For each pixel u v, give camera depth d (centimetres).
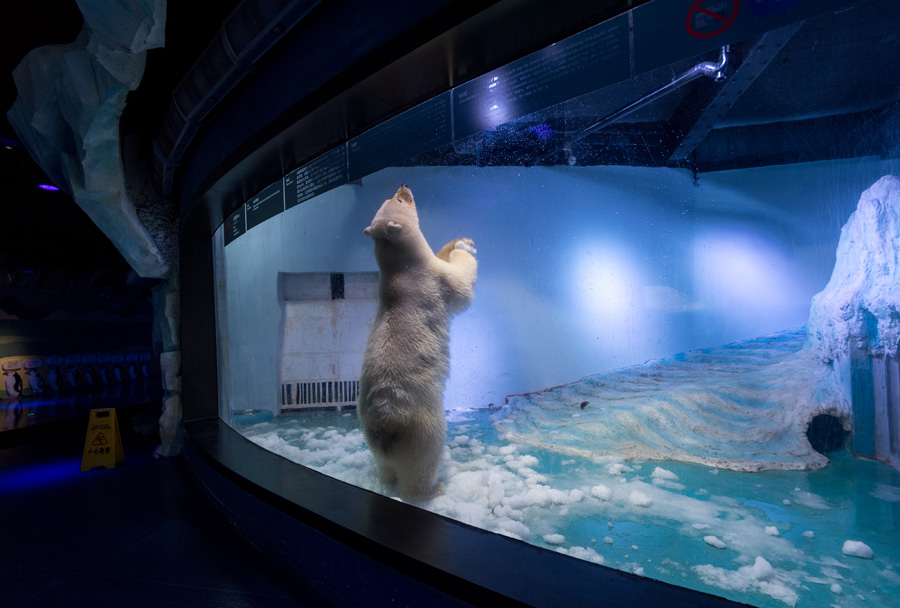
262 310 696
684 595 154
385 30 231
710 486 316
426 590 178
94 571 284
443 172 723
